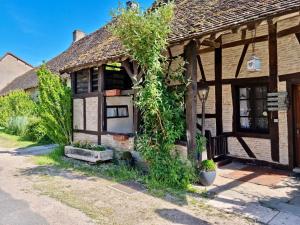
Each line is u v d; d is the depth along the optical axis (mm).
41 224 4395
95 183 6582
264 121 7738
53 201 5410
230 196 5441
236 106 8250
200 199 5348
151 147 6496
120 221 4477
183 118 6559
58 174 7496
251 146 7902
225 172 7078
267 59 7438
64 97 10398
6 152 11250
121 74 9938
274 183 6156
